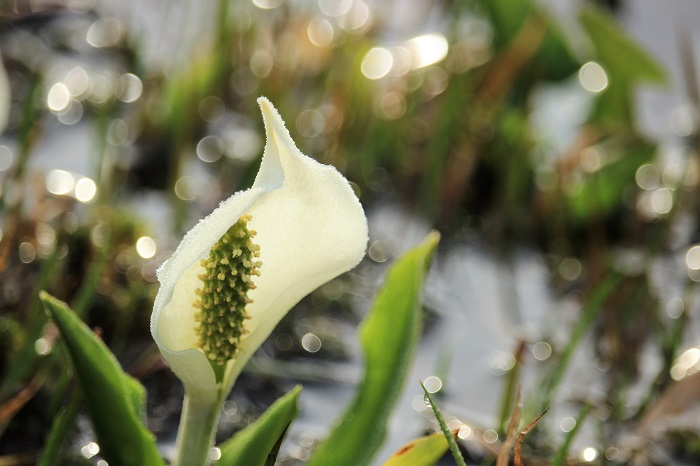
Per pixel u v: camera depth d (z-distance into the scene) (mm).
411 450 824
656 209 1626
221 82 1683
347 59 1746
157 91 1548
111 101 1435
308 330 1181
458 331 1233
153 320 760
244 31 1761
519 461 834
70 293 1061
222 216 747
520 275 1413
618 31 1683
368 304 1273
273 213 767
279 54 1740
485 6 1764
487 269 1420
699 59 2170
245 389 1042
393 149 1642
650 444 1027
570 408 1082
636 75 1704
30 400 960
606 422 1062
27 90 1613
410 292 869
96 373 797
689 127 1947
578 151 1556
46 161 1399
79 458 933
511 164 1541
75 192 1305
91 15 1956
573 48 1747
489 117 1655
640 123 1841
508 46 1759
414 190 1583
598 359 1203
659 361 1214
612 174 1550
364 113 1607
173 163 1480
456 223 1519
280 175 760
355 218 770
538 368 1171
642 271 1305
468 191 1586
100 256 979
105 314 1066
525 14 1728
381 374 862
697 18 2395
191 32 1920
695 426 1048
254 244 764
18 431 951
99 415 799
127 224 1188
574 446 1020
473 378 1123
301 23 1790
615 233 1566
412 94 1729
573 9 2072
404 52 1843
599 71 1786
